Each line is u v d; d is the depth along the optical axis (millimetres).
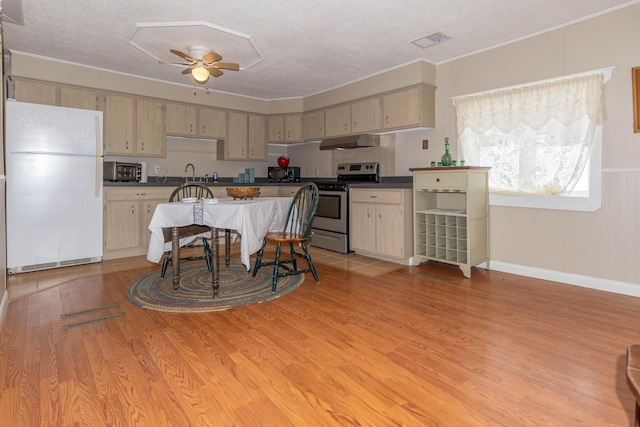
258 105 5590
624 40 2732
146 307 2516
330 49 3605
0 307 2281
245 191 3094
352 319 2332
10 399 1471
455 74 3824
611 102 2812
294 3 2705
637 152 2709
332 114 5027
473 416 1376
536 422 1337
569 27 3002
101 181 3811
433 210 3676
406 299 2717
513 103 3354
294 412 1404
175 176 5113
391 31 3186
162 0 2660
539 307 2527
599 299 2686
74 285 3037
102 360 1793
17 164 3340
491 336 2070
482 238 3508
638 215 2723
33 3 2699
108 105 4238
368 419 1361
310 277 3326
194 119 4961
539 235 3268
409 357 1834
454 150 3869
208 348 1928
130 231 4125
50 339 2021
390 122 4223
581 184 3080
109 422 1339
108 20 2986
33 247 3453
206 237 3387
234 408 1427
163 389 1552
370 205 4051
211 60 3273
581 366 1731
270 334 2105
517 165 3363
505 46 3410
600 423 1326
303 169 5949
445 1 2668
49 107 3479
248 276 3301
